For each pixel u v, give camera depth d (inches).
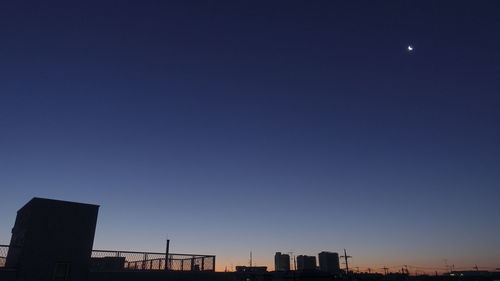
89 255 995.3
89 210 1042.7
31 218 939.3
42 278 906.1
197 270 1150.3
